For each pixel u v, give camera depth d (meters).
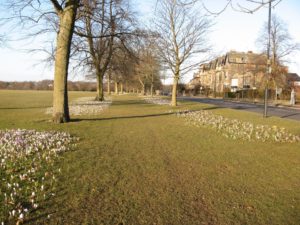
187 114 20.80
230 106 34.28
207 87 95.50
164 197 5.07
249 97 57.12
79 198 4.92
